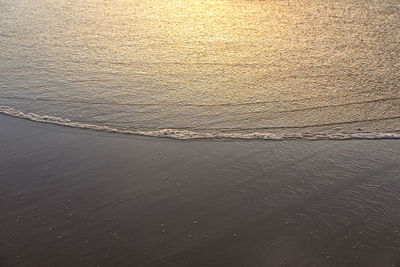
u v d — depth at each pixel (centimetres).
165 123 623
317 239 399
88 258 378
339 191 468
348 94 718
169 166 514
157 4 1369
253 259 376
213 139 577
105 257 379
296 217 429
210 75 804
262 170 506
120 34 1060
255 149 551
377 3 1342
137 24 1147
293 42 988
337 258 377
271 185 478
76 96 714
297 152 544
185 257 379
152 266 369
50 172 504
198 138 579
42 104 686
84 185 479
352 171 504
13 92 732
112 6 1348
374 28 1085
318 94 719
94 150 550
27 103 689
